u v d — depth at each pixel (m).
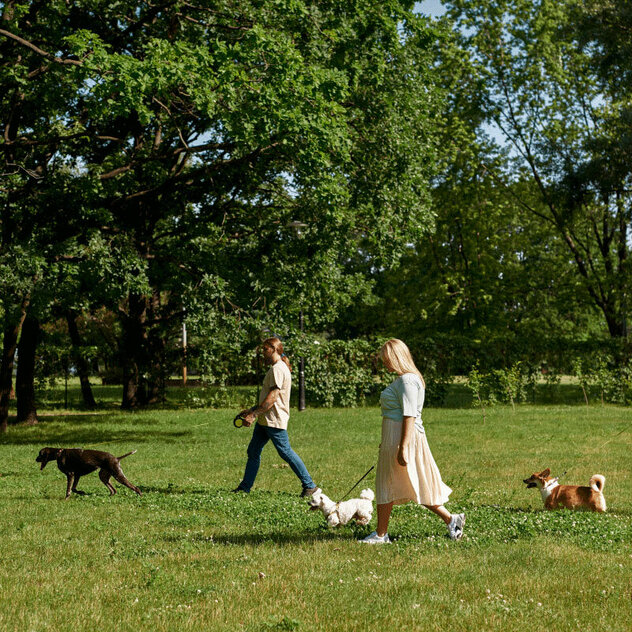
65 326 37.22
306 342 22.39
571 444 16.97
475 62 35.94
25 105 19.66
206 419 24.55
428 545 6.77
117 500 9.87
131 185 21.42
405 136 19.77
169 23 18.22
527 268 37.56
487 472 12.73
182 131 21.30
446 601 5.06
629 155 29.02
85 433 20.83
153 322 29.17
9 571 5.98
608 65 29.42
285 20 17.39
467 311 36.66
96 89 13.90
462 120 35.69
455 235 37.78
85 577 5.75
